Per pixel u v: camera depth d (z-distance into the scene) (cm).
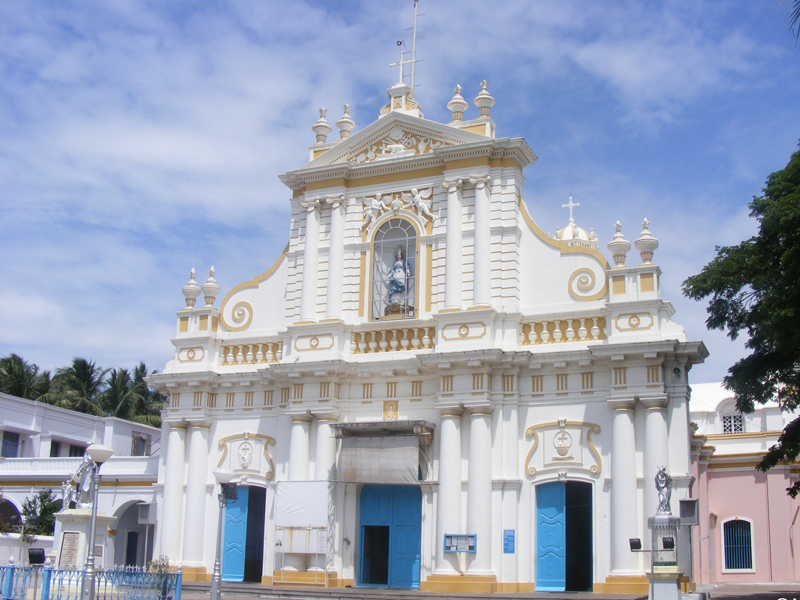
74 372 6669
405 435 2872
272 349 3219
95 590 2148
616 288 2766
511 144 2991
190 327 3328
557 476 2739
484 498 2744
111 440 4712
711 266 2684
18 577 2217
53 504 3744
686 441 2623
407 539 2909
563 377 2808
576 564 2702
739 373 2656
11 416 4681
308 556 2900
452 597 2486
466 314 2877
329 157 3269
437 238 3047
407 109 3256
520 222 2994
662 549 2341
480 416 2795
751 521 3862
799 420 2611
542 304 2892
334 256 3142
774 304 2359
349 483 2953
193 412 3225
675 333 2683
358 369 2992
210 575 3108
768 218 2477
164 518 3159
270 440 3139
